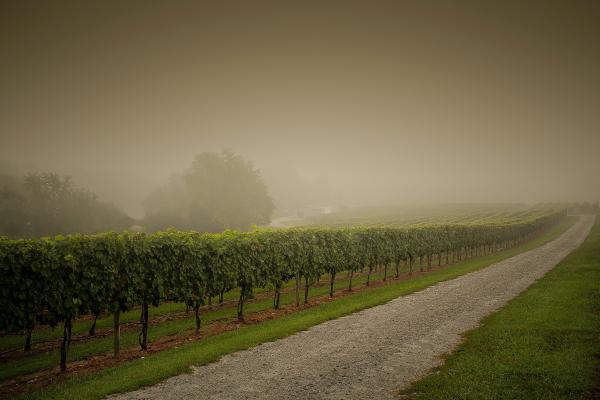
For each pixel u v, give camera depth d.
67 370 10.38
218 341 11.56
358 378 8.25
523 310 13.57
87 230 65.88
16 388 9.05
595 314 12.55
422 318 13.28
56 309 10.33
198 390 7.75
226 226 74.75
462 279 21.62
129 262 11.89
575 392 7.22
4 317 9.62
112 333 14.80
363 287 22.95
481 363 8.78
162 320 16.70
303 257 18.45
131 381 8.20
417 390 7.54
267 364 9.20
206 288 14.23
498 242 44.19
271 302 19.53
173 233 14.00
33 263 9.95
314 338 11.27
